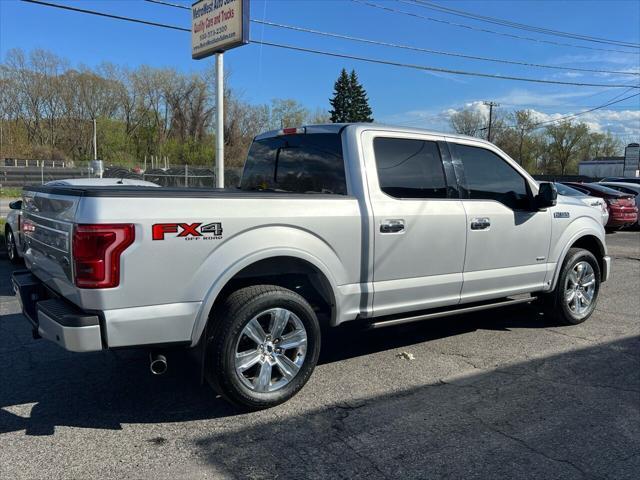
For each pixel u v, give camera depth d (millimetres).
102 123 78812
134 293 3350
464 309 5168
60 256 3547
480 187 5145
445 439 3500
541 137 80250
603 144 79125
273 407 3936
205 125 76438
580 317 6172
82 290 3275
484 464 3211
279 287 3938
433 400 4098
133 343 3387
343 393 4211
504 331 5930
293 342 4004
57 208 3639
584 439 3520
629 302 7422
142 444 3416
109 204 3275
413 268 4617
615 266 10594
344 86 79438
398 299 4570
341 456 3283
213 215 3582
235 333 3684
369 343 5469
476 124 80188
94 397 4121
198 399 4098
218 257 3607
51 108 79875
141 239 3338
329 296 4195
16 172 42812
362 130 4480
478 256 5070
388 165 4527
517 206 5418
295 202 3963
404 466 3180
